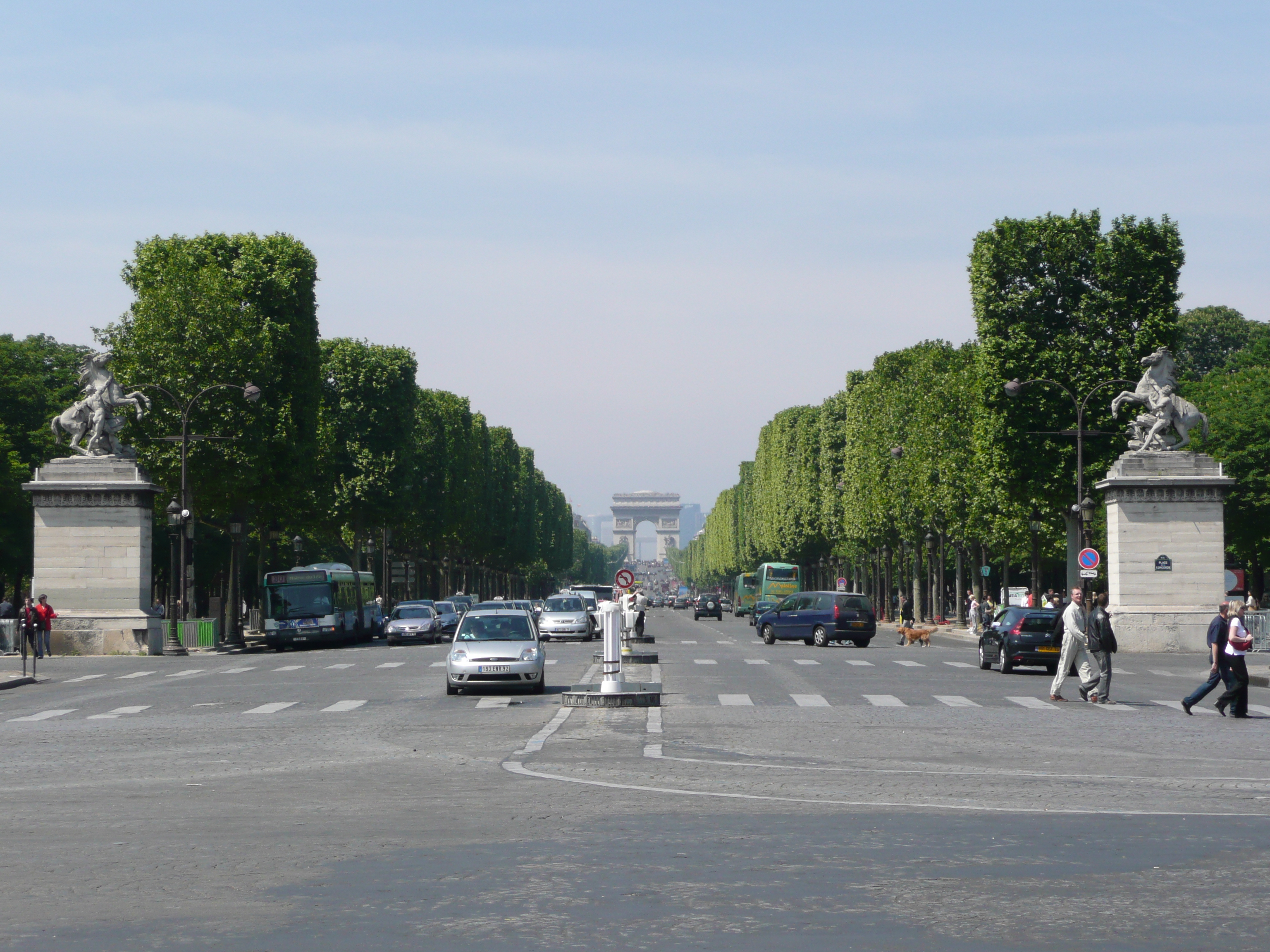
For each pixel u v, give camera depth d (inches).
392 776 758.5
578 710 1203.2
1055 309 2529.5
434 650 2477.9
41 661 2198.6
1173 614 2251.5
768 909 413.1
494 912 411.8
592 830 562.6
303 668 1959.9
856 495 4148.6
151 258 2773.1
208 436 2480.3
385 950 367.2
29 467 3206.2
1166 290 2488.9
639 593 2425.0
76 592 2367.1
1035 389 2481.5
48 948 371.2
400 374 3700.8
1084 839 537.6
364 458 3639.3
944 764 809.5
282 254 2812.5
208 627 2610.7
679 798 658.8
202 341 2628.0
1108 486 2287.2
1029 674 1769.2
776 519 5664.4
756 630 3565.5
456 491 4714.6
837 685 1523.1
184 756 883.4
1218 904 420.2
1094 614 1298.0
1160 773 770.2
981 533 3142.2
